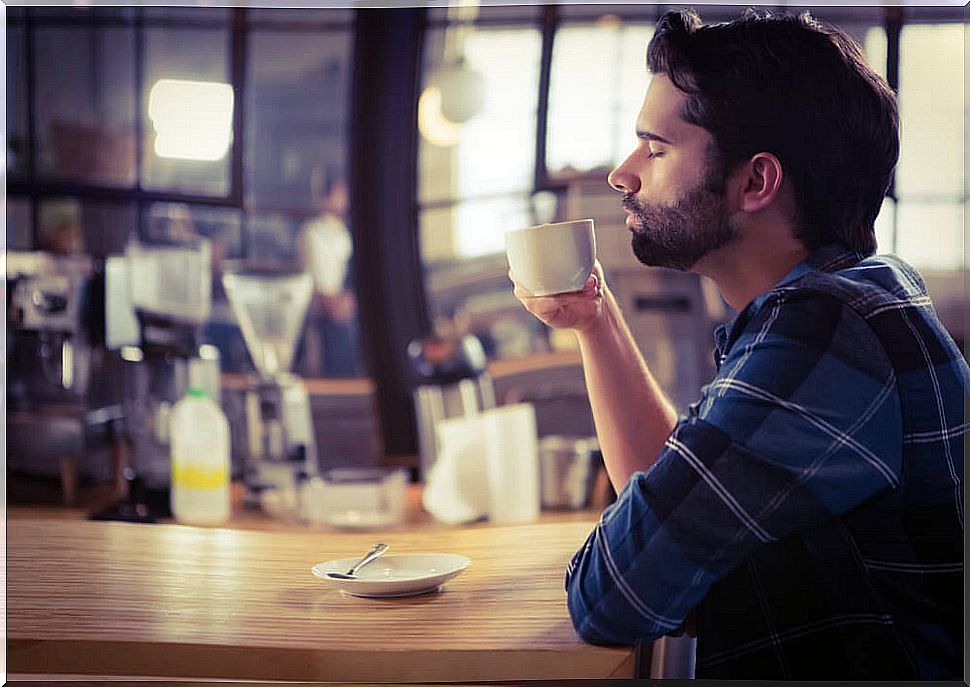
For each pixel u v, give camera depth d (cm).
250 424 270
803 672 111
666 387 332
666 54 116
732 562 102
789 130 113
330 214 383
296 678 98
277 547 138
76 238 360
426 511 259
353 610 110
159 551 135
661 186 117
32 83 356
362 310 379
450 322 382
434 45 377
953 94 361
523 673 97
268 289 299
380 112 377
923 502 108
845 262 116
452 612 109
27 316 279
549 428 354
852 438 102
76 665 100
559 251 123
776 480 101
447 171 383
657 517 101
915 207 365
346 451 369
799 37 114
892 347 105
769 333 105
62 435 276
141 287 281
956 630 108
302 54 380
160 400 277
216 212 378
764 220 116
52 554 133
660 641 154
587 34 379
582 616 101
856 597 108
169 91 372
